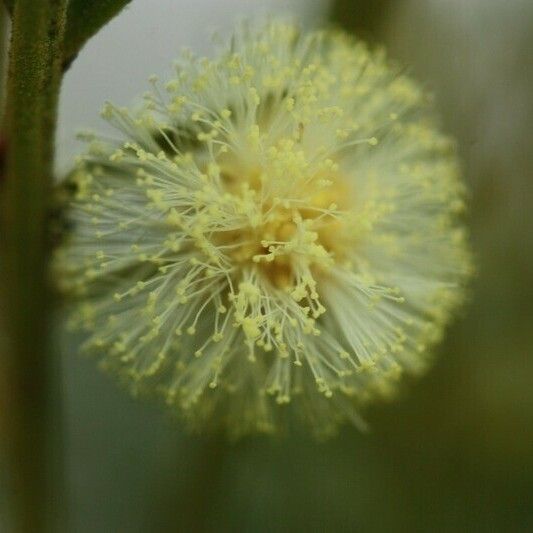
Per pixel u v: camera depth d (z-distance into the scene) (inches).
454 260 2.1
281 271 2.0
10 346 2.0
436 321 2.1
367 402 2.1
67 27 1.8
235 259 2.0
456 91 2.2
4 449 2.0
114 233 1.9
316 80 2.0
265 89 2.0
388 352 2.0
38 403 2.0
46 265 1.9
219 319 2.0
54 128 1.8
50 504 2.1
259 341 1.9
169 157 2.0
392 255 2.1
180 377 2.0
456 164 2.1
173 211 1.9
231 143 2.0
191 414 2.0
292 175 2.0
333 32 2.1
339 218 2.0
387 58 2.2
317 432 2.1
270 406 2.0
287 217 2.0
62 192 1.9
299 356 2.0
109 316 2.0
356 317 2.0
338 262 2.0
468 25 2.2
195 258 2.0
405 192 2.1
